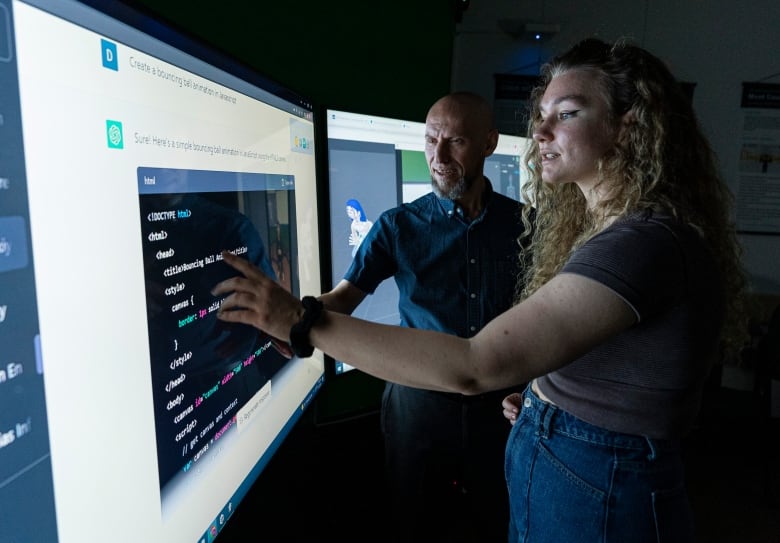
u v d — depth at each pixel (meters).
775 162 3.26
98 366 0.50
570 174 0.84
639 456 0.78
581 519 0.81
